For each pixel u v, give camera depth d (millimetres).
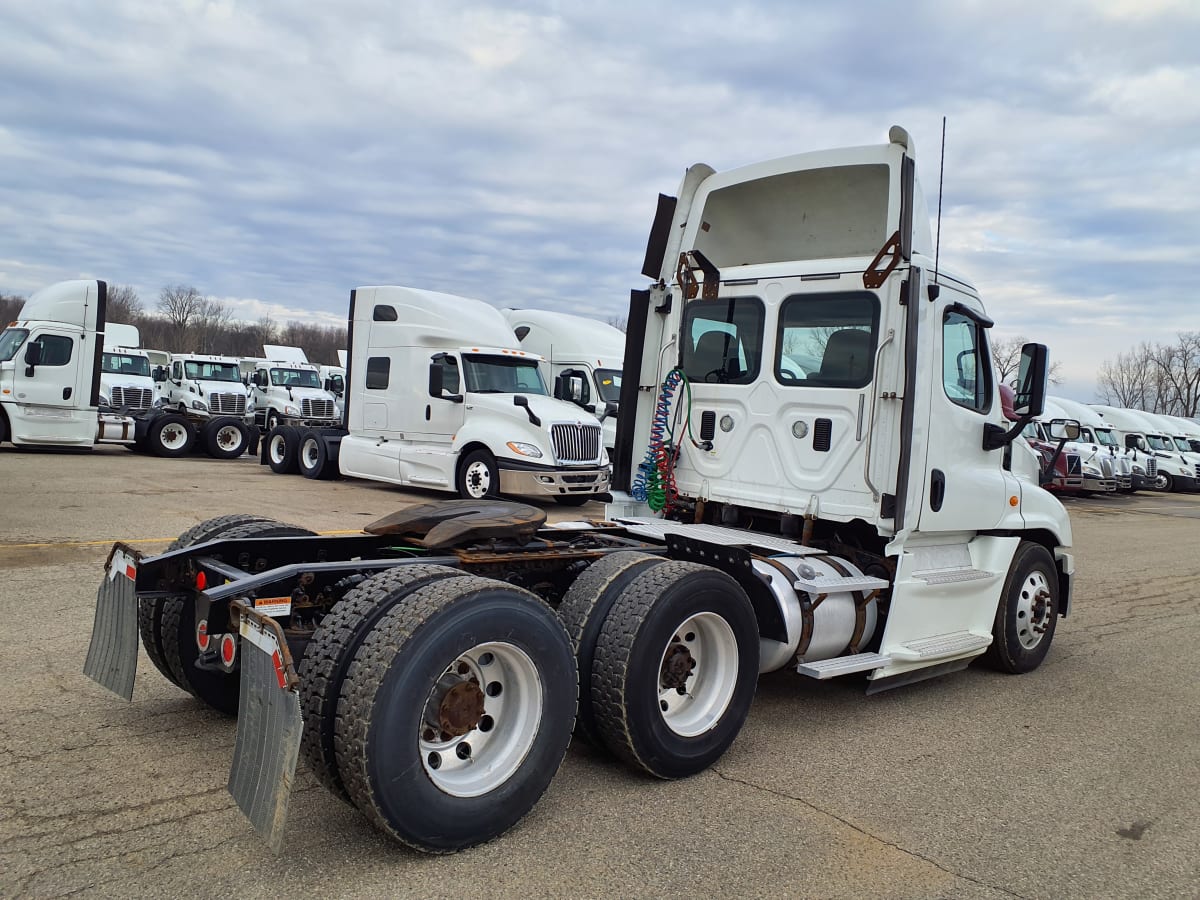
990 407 5566
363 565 3658
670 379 5742
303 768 3768
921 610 5055
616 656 3633
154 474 15281
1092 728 4898
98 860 2914
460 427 13609
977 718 4984
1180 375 77688
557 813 3479
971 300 5422
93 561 7504
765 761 4172
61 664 4875
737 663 4074
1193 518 20297
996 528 5648
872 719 4879
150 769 3631
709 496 5559
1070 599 6383
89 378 17938
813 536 5312
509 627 3211
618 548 4574
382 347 14922
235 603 3164
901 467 4680
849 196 5426
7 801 3297
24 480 13047
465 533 4004
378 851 3078
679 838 3312
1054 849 3395
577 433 13203
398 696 2883
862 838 3400
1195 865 3311
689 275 5723
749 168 5516
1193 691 5762
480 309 15070
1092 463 25328
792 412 5180
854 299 4980
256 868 2918
